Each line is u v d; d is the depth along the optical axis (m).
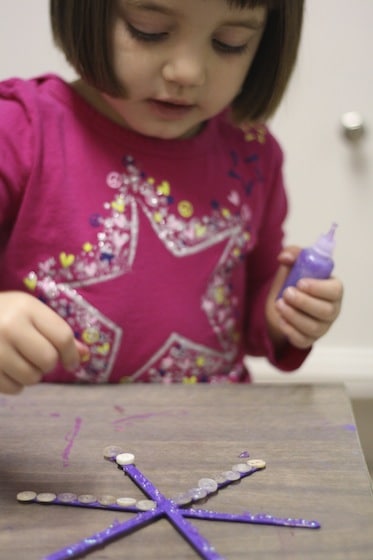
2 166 0.72
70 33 0.69
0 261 0.75
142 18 0.65
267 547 0.49
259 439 0.60
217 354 0.80
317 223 1.12
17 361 0.57
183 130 0.74
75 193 0.74
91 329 0.74
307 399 0.67
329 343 1.15
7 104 0.74
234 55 0.69
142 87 0.69
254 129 0.86
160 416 0.64
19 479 0.55
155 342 0.76
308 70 1.07
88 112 0.76
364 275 1.13
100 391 0.68
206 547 0.49
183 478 0.55
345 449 0.59
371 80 1.07
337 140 1.09
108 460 0.57
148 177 0.77
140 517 0.51
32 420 0.63
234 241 0.81
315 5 1.05
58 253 0.74
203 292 0.78
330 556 0.49
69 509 0.52
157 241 0.76
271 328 0.81
